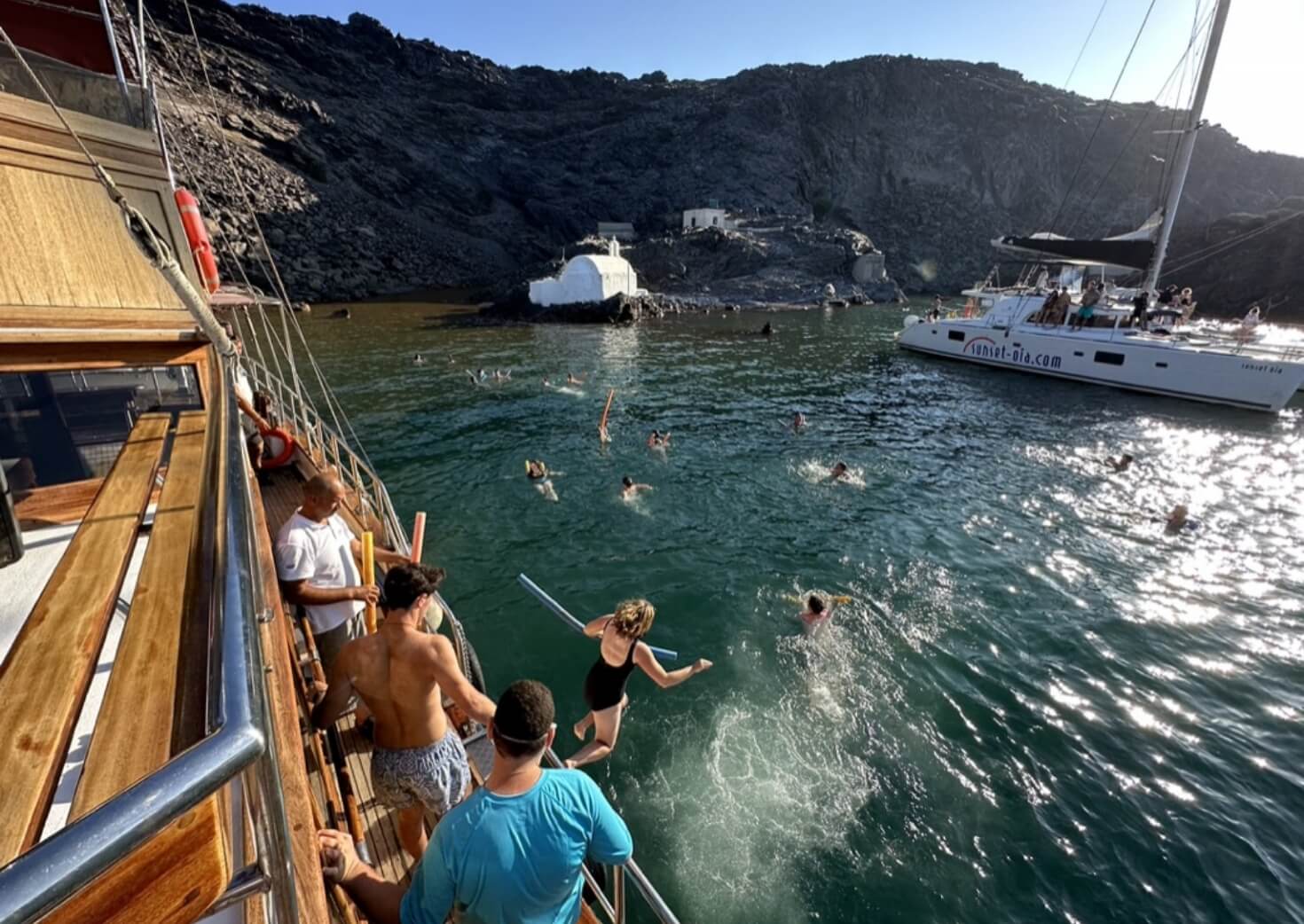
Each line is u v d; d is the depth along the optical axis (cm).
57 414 480
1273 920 589
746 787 724
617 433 2109
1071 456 1938
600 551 1298
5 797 137
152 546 256
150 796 108
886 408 2509
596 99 12838
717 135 10519
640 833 668
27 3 596
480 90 12050
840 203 10481
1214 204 10656
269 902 176
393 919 228
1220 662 955
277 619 302
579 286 5119
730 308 6209
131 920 124
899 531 1399
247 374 1139
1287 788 731
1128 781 739
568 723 835
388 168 8812
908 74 11312
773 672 918
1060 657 961
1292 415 2417
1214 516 1491
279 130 7644
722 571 1216
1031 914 593
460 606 1099
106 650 288
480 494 1587
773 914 591
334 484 404
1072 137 11319
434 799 319
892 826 679
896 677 915
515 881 200
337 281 6234
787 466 1814
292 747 245
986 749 782
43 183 457
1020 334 3181
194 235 709
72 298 466
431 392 2662
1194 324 3947
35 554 370
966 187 11206
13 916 84
